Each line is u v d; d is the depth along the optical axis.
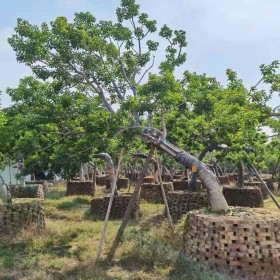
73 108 10.02
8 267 7.61
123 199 13.13
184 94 11.06
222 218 6.82
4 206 9.90
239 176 17.14
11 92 11.38
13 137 10.68
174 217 12.44
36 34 9.14
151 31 11.56
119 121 8.59
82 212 14.21
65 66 9.79
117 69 11.20
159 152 14.23
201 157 12.52
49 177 10.36
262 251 6.49
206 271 6.71
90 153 9.09
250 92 11.37
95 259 7.92
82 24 10.27
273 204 17.31
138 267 7.54
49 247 9.07
